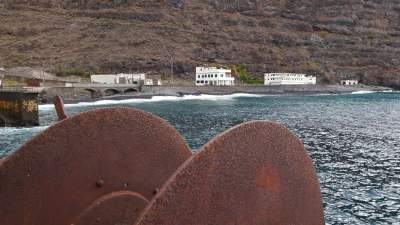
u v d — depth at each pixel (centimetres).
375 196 2152
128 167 564
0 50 15825
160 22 18512
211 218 411
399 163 2934
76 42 16588
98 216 543
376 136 4216
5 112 4919
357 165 2873
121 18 18825
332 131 4584
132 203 560
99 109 543
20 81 10025
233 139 423
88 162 543
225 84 13662
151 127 577
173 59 15350
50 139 522
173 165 591
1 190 506
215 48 17312
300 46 19350
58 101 593
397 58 19162
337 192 2223
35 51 15888
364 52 19338
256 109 7569
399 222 1786
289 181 485
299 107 8194
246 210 440
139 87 11338
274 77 15350
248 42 18750
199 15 19525
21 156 510
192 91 12275
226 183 420
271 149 463
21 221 517
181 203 389
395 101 10375
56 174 528
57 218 532
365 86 17012
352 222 1786
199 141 3712
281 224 479
